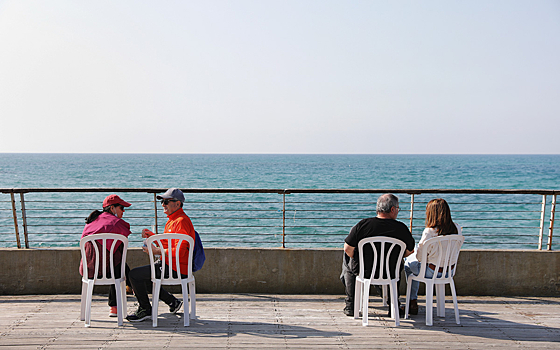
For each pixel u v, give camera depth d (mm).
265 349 3010
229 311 3861
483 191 4516
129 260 4496
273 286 4465
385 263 3584
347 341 3182
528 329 3480
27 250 4348
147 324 3494
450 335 3332
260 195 24234
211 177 45188
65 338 3178
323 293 4473
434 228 3629
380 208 3621
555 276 4449
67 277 4375
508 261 4457
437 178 44250
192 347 3025
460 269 4473
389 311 3814
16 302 4078
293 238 13445
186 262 3488
